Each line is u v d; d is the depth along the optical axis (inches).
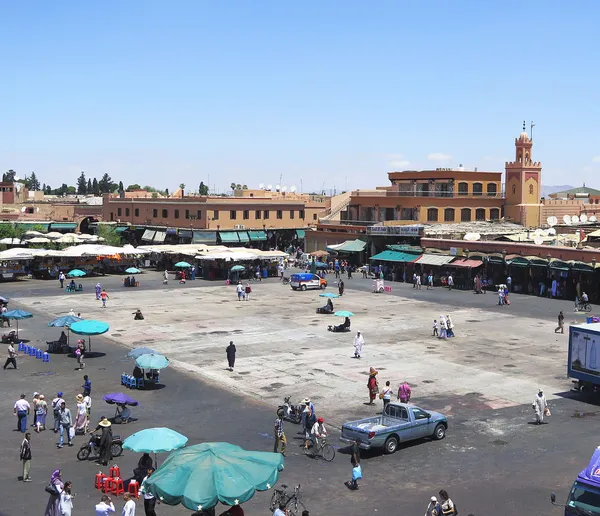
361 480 914.1
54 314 2158.0
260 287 2866.6
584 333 1296.8
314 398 1288.1
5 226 3969.0
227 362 1560.0
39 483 892.6
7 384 1369.3
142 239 4345.5
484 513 810.8
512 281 2780.5
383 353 1651.1
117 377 1429.6
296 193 5428.2
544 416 1179.3
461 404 1253.1
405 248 3201.3
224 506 856.3
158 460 986.7
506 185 3782.0
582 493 728.3
